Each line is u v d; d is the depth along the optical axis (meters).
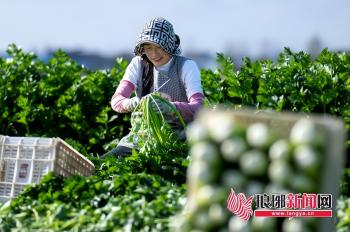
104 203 10.81
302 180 7.48
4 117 17.61
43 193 11.22
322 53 14.76
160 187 10.94
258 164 7.53
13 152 12.04
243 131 7.67
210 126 7.77
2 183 12.02
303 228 7.64
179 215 9.15
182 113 13.70
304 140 7.46
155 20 14.35
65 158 12.15
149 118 13.05
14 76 17.95
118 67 18.47
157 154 12.70
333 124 7.49
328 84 13.77
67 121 17.55
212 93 15.02
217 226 7.76
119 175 11.92
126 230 9.62
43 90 17.80
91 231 9.72
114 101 14.32
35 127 17.61
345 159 12.12
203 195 7.73
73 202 11.02
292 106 13.84
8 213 10.65
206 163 7.73
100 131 17.38
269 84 14.06
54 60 18.72
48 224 10.05
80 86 17.72
